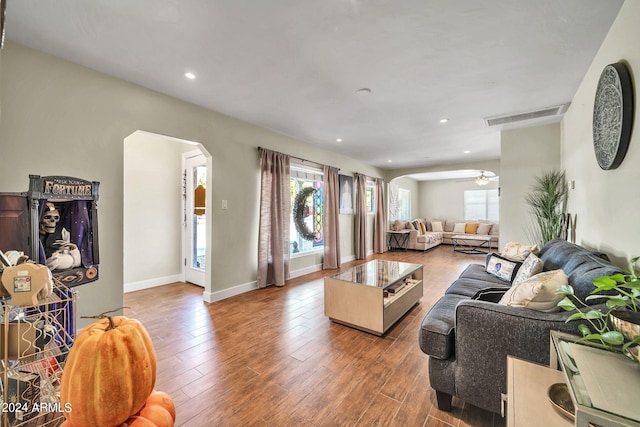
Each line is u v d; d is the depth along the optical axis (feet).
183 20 5.72
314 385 5.97
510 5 5.32
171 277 14.25
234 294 12.00
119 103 8.30
